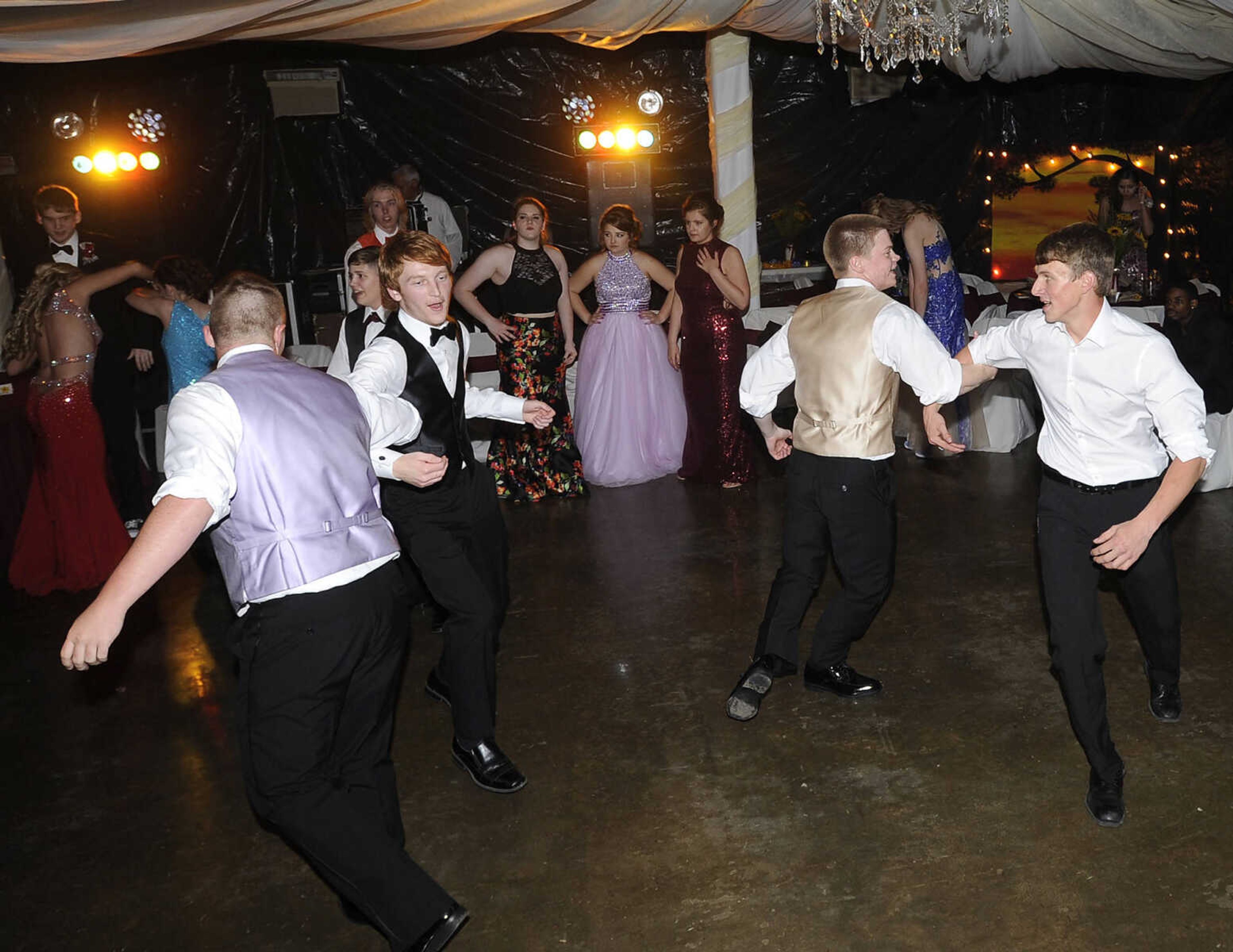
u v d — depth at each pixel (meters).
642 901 2.61
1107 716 3.00
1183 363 5.33
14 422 5.28
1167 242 8.23
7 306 6.61
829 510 3.26
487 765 3.13
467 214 8.17
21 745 3.58
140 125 7.55
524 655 4.03
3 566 5.22
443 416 3.03
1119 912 2.45
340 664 2.27
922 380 3.00
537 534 5.42
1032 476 5.88
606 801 3.05
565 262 5.87
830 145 8.53
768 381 3.36
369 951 2.51
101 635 1.94
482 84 8.05
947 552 4.80
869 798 2.97
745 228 6.92
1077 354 2.68
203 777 3.32
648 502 5.85
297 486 2.23
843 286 3.23
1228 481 5.33
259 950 2.54
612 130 8.18
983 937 2.40
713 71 6.68
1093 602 2.80
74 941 2.59
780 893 2.60
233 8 4.09
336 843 2.24
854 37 6.66
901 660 3.79
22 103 7.30
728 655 3.92
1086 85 8.37
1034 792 2.94
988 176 8.63
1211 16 6.05
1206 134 7.92
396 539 2.62
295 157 7.93
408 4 4.77
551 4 5.12
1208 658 3.64
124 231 7.68
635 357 6.12
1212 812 2.79
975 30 6.40
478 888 2.70
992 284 8.36
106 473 5.17
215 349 2.43
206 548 5.13
